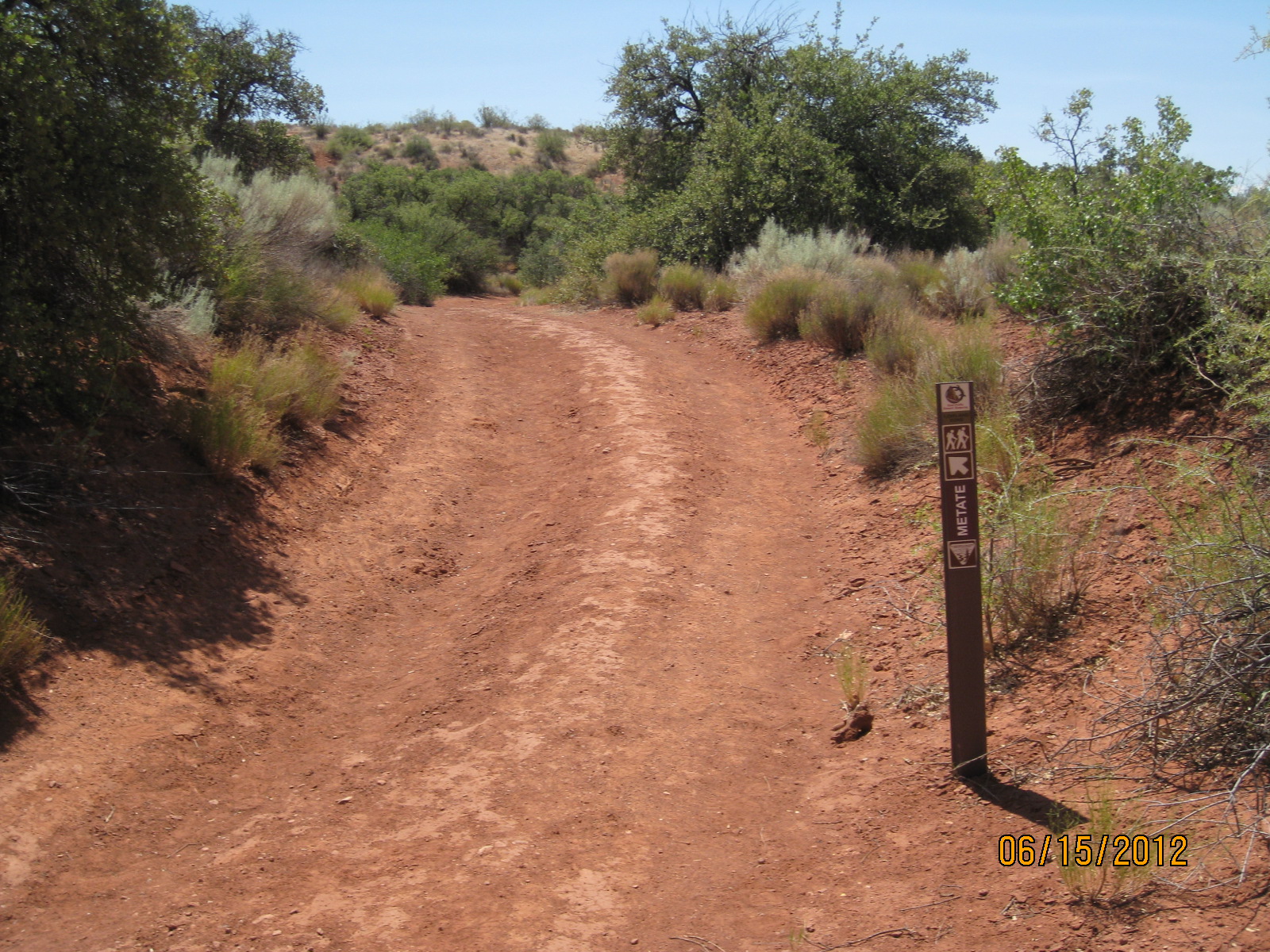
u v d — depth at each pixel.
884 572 6.67
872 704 5.14
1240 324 5.68
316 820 4.51
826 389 11.02
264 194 13.62
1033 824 3.69
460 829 4.29
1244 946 2.74
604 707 5.24
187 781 4.80
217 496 7.37
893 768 4.39
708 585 6.81
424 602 7.23
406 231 31.78
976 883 3.43
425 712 5.52
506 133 67.44
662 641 6.00
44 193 6.69
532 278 33.66
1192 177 7.55
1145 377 6.88
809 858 3.89
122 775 4.68
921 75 22.97
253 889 3.94
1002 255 12.75
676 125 27.66
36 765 4.56
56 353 6.76
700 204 20.92
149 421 7.61
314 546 7.58
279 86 24.59
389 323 14.81
